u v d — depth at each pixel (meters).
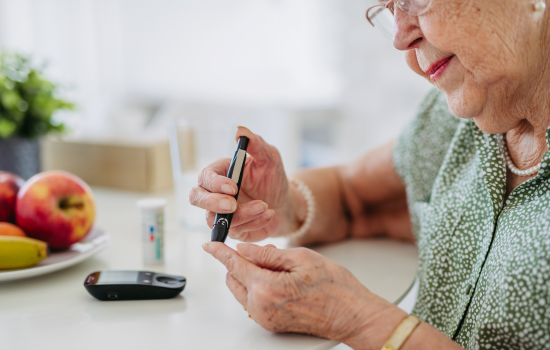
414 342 0.54
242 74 3.21
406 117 2.65
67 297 0.70
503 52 0.55
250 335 0.59
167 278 0.71
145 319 0.63
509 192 0.69
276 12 3.10
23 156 1.19
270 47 3.17
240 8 3.12
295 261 0.57
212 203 0.66
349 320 0.56
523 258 0.57
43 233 0.81
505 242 0.62
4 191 0.83
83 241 0.90
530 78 0.59
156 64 3.18
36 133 1.21
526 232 0.59
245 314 0.64
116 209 1.19
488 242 0.66
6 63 1.21
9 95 1.13
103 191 1.37
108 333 0.59
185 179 1.05
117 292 0.68
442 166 0.80
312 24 3.04
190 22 3.15
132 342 0.57
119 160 1.37
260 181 0.81
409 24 0.60
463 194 0.73
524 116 0.63
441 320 0.73
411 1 0.56
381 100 2.75
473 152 0.76
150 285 0.68
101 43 2.92
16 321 0.62
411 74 2.59
